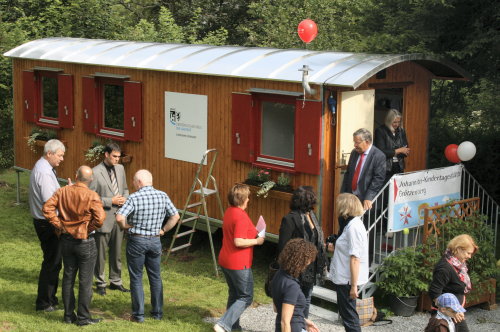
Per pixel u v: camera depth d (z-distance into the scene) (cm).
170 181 1102
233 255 721
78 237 717
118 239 863
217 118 1014
